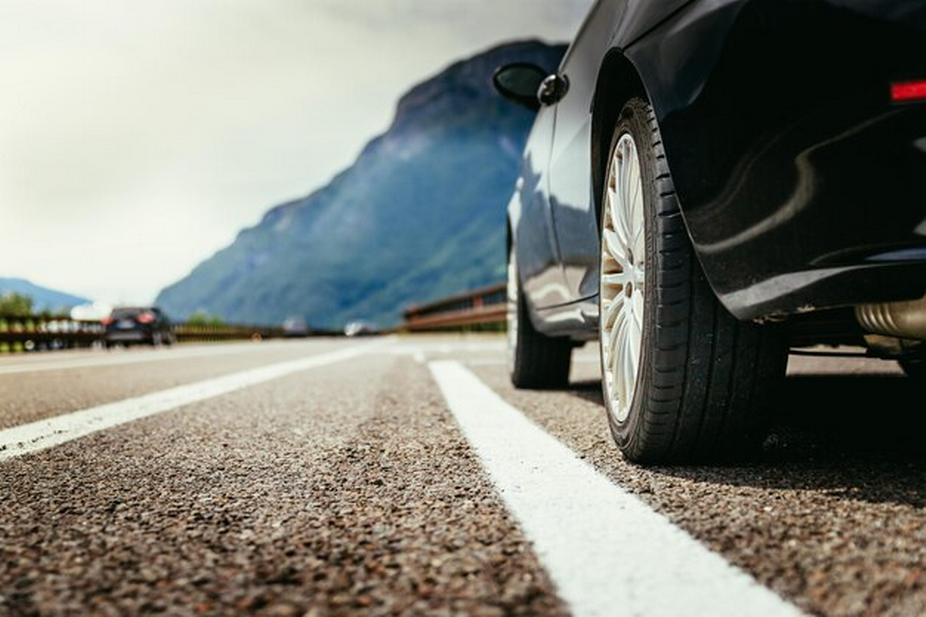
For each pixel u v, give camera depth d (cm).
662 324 159
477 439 210
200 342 2817
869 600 85
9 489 159
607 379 198
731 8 134
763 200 130
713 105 135
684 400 160
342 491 150
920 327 132
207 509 138
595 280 219
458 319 1967
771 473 155
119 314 1883
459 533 117
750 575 94
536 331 353
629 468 167
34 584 98
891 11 117
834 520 117
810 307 130
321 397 345
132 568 104
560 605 86
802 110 123
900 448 177
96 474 174
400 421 254
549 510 129
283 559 106
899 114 116
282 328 4609
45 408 323
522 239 335
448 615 84
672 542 108
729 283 142
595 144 206
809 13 123
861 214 121
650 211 165
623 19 176
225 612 87
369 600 89
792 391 287
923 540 105
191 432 241
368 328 5809
